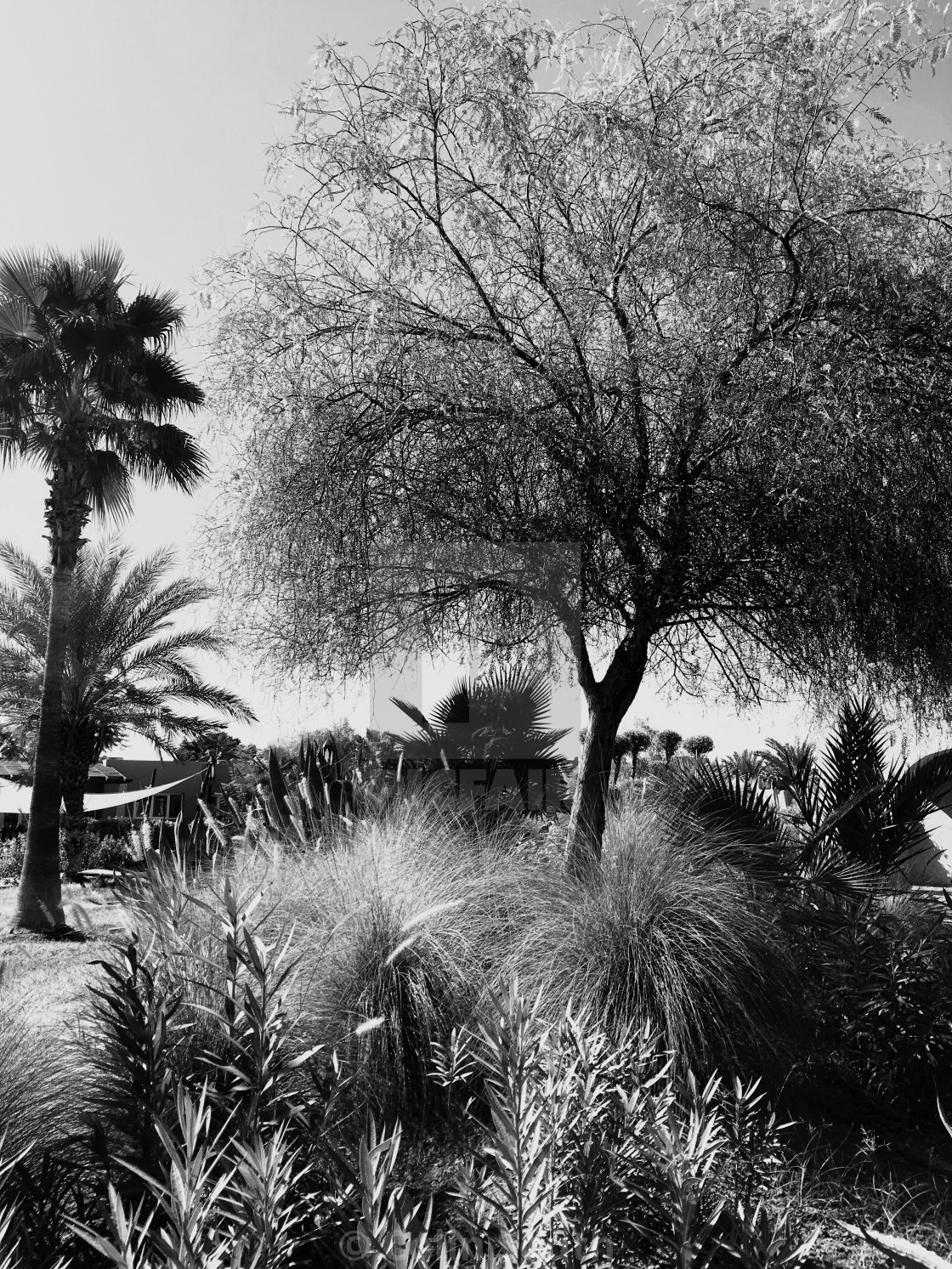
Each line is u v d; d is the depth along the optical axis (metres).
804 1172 2.96
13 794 19.23
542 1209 1.66
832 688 5.71
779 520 4.82
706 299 4.98
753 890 4.45
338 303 5.37
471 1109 3.23
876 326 4.75
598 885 4.27
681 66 5.16
